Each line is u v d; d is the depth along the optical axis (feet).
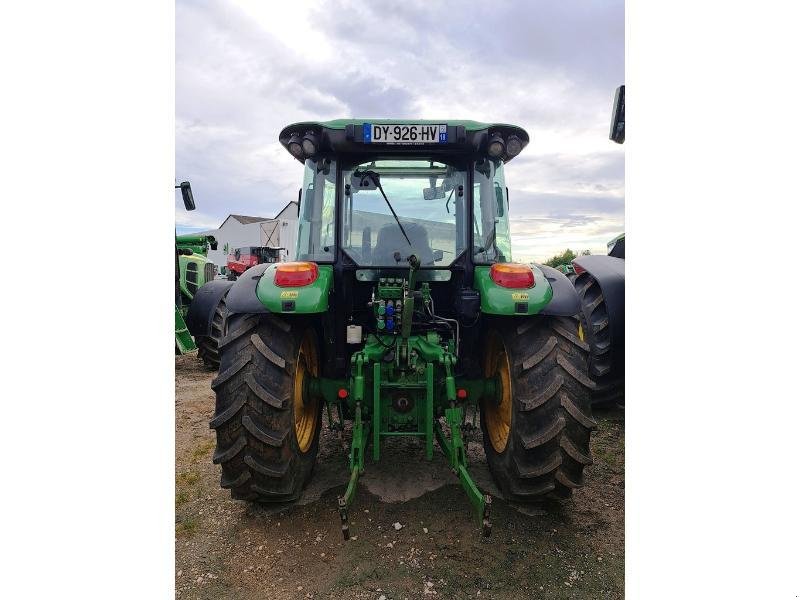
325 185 10.24
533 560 7.69
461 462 8.35
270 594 7.04
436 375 9.39
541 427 8.37
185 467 11.01
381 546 8.05
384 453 11.57
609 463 11.04
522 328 8.95
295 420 9.17
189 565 7.66
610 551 7.91
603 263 13.79
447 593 7.01
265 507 9.26
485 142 9.50
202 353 20.72
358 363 8.87
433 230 10.30
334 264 10.12
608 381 13.53
